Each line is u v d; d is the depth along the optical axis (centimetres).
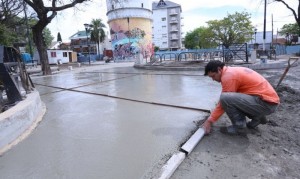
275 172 273
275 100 338
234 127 366
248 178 262
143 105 570
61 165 293
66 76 1452
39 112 521
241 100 337
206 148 329
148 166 282
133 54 4772
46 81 1210
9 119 367
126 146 337
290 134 374
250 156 307
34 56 4200
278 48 3775
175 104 555
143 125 421
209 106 523
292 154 313
